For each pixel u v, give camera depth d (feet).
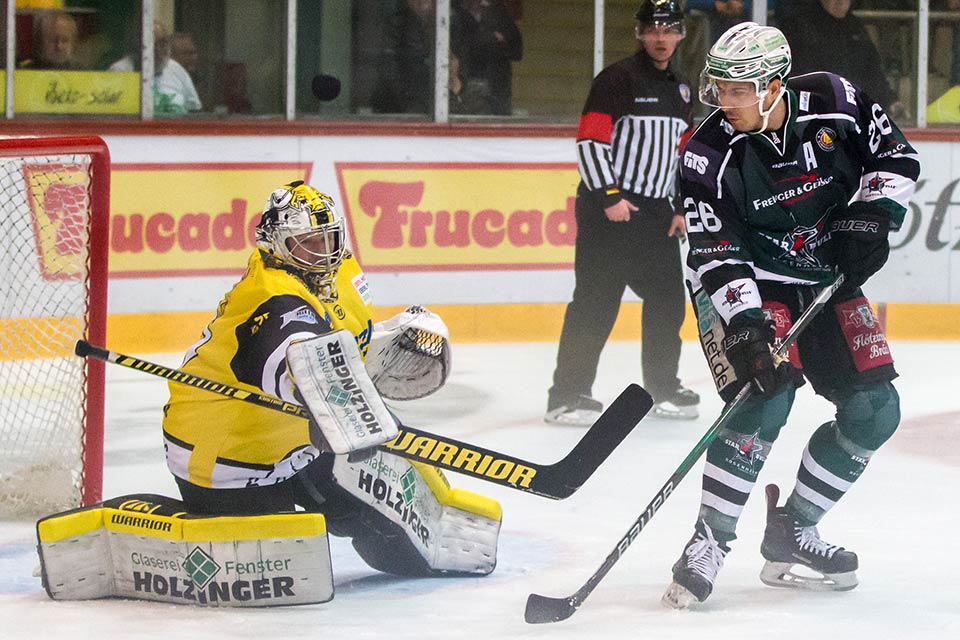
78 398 46.70
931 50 97.45
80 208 65.16
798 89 35.06
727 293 34.68
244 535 33.88
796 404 68.03
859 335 36.01
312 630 32.32
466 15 91.91
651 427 63.52
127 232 84.79
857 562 36.50
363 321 37.04
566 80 94.27
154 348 85.51
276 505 35.58
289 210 34.24
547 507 47.93
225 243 87.10
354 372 31.68
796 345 36.55
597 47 94.32
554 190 91.66
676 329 65.51
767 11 95.76
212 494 35.27
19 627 32.63
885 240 35.47
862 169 35.99
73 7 86.17
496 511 38.42
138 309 85.10
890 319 93.40
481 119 92.99
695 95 96.58
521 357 83.97
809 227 35.60
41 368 49.75
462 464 34.30
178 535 34.17
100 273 46.24
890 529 44.09
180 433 35.45
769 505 37.17
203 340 35.22
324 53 90.58
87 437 46.37
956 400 69.51
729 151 34.78
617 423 34.42
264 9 89.76
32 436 49.26
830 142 34.91
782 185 34.88
